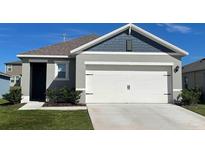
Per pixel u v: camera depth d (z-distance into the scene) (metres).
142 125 12.20
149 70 19.12
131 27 18.95
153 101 19.03
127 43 19.08
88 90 18.86
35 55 20.45
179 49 19.02
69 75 20.70
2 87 31.03
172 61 19.16
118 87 18.97
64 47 21.95
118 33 19.09
